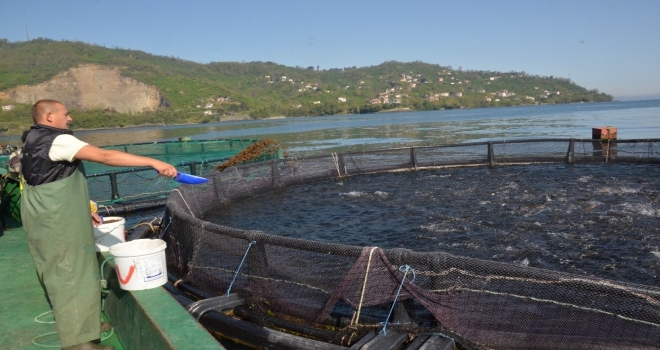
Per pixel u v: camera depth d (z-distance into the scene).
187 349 3.19
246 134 84.50
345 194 15.49
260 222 12.55
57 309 3.77
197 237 6.91
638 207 11.64
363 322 5.05
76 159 3.55
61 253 3.70
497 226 10.74
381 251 4.95
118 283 4.47
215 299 5.88
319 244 5.34
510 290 4.42
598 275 7.73
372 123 111.50
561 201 12.73
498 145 19.69
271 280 5.79
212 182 14.59
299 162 18.33
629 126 58.47
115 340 4.42
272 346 5.11
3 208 9.50
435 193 14.77
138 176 16.80
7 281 5.82
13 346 4.21
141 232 9.84
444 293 4.68
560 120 83.94
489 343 4.54
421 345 4.50
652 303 3.82
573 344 4.17
